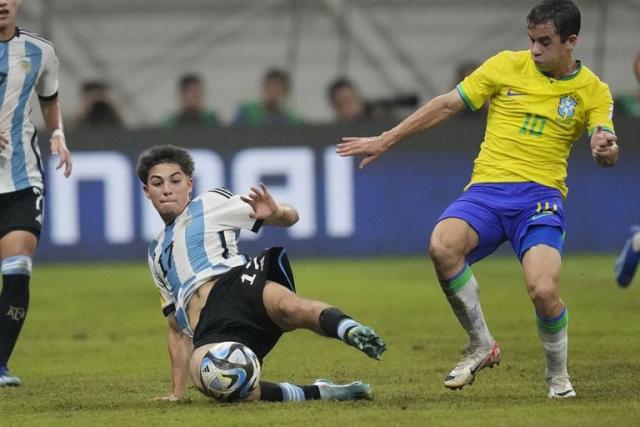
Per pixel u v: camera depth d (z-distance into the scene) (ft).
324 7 244.22
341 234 191.93
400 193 192.13
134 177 190.60
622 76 238.48
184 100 205.67
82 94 212.02
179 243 78.64
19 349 113.91
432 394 81.00
